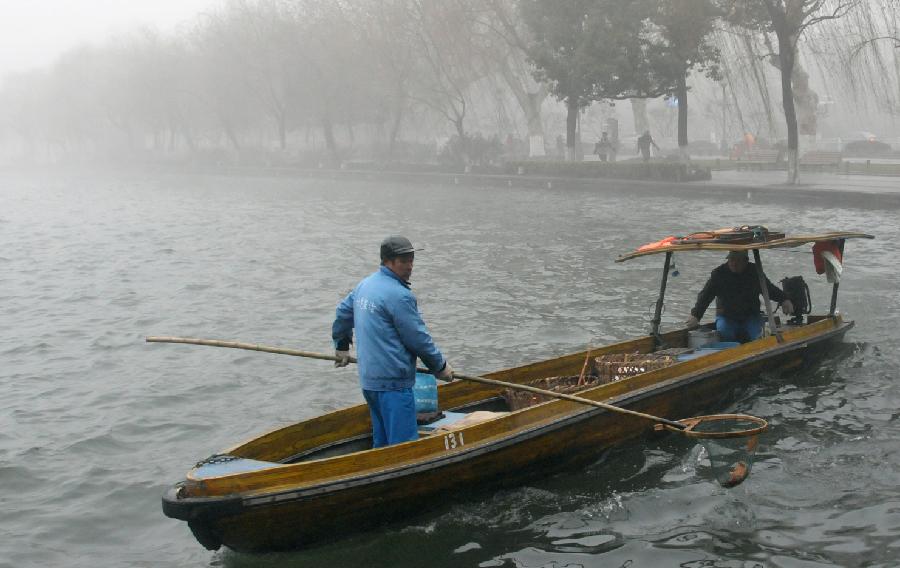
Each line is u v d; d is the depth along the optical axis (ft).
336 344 25.16
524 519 23.52
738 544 21.90
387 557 21.70
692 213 91.35
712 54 116.06
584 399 25.23
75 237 98.17
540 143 166.61
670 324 45.88
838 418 30.25
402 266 23.34
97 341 47.57
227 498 20.22
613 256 67.36
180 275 69.15
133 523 25.43
